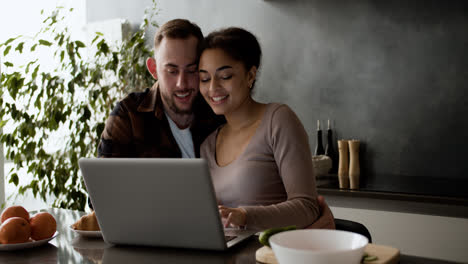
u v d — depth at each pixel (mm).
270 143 1586
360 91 3135
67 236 1437
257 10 3457
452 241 2309
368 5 3076
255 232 1353
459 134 2834
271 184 1593
